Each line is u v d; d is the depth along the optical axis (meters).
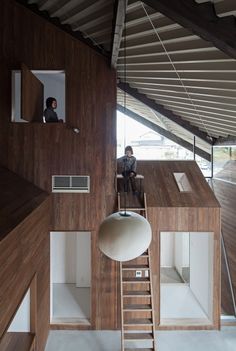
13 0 5.40
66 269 8.01
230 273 6.55
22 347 4.19
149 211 5.76
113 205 5.75
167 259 9.39
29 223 4.08
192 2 2.38
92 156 5.71
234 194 7.36
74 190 5.72
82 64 5.58
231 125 6.52
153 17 3.59
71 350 5.21
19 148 5.64
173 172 6.93
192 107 6.43
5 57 5.46
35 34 5.46
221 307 6.44
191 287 7.48
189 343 5.44
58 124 5.66
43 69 5.52
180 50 4.09
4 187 4.61
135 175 5.98
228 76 4.23
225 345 5.39
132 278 5.41
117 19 3.00
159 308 5.79
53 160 5.69
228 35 2.43
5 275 3.06
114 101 5.66
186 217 5.78
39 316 4.85
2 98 5.55
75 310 6.41
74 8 4.36
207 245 6.25
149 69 5.26
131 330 5.80
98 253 5.77
